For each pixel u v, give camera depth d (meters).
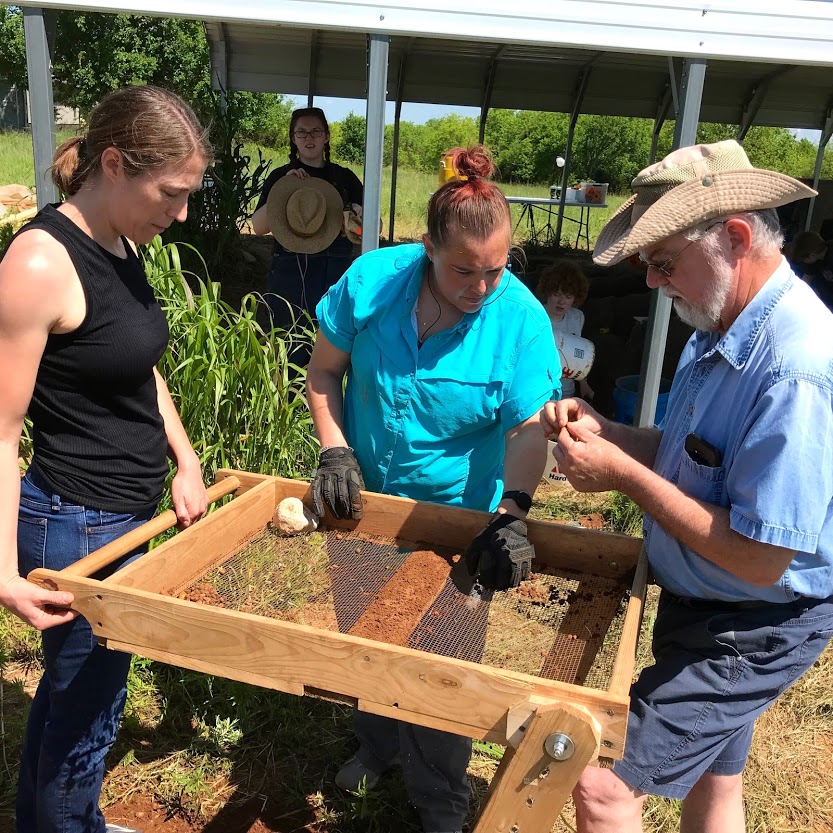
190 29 15.41
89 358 1.81
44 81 4.46
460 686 1.46
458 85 11.07
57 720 2.00
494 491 2.46
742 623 1.81
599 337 7.26
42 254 1.68
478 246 1.89
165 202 1.76
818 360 1.58
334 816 2.61
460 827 2.44
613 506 4.88
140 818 2.56
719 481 1.74
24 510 1.93
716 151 1.71
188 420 3.48
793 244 7.54
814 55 4.57
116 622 1.69
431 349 2.19
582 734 1.38
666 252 1.71
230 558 2.13
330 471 2.22
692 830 2.16
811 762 2.97
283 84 10.23
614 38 4.55
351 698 1.57
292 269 5.67
